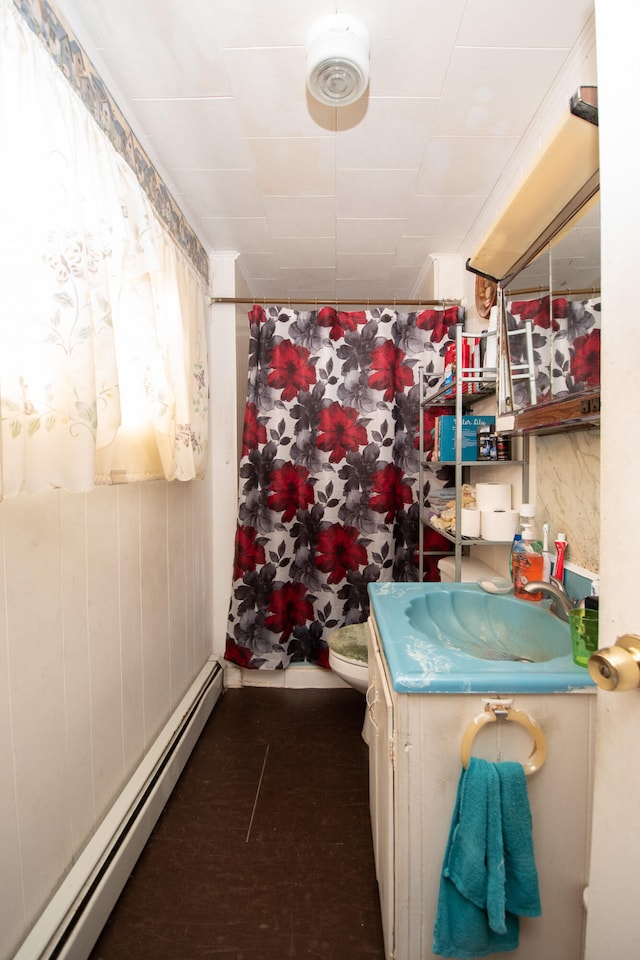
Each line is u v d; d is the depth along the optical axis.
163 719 1.52
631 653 0.43
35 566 0.88
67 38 0.91
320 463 2.03
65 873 0.96
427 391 2.01
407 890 0.77
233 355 2.09
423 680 0.74
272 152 1.38
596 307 0.85
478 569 1.65
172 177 1.50
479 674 0.76
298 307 2.52
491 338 1.44
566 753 0.75
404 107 1.20
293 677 2.13
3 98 0.69
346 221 1.77
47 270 0.76
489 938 0.73
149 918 1.02
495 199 1.59
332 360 2.02
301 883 1.11
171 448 1.25
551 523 1.25
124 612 1.25
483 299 1.71
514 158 1.40
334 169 1.46
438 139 1.32
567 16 0.95
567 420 0.91
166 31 0.99
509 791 0.71
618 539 0.50
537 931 0.76
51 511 0.93
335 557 2.03
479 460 1.47
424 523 1.94
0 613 0.79
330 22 0.95
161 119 1.25
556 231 0.99
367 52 0.98
